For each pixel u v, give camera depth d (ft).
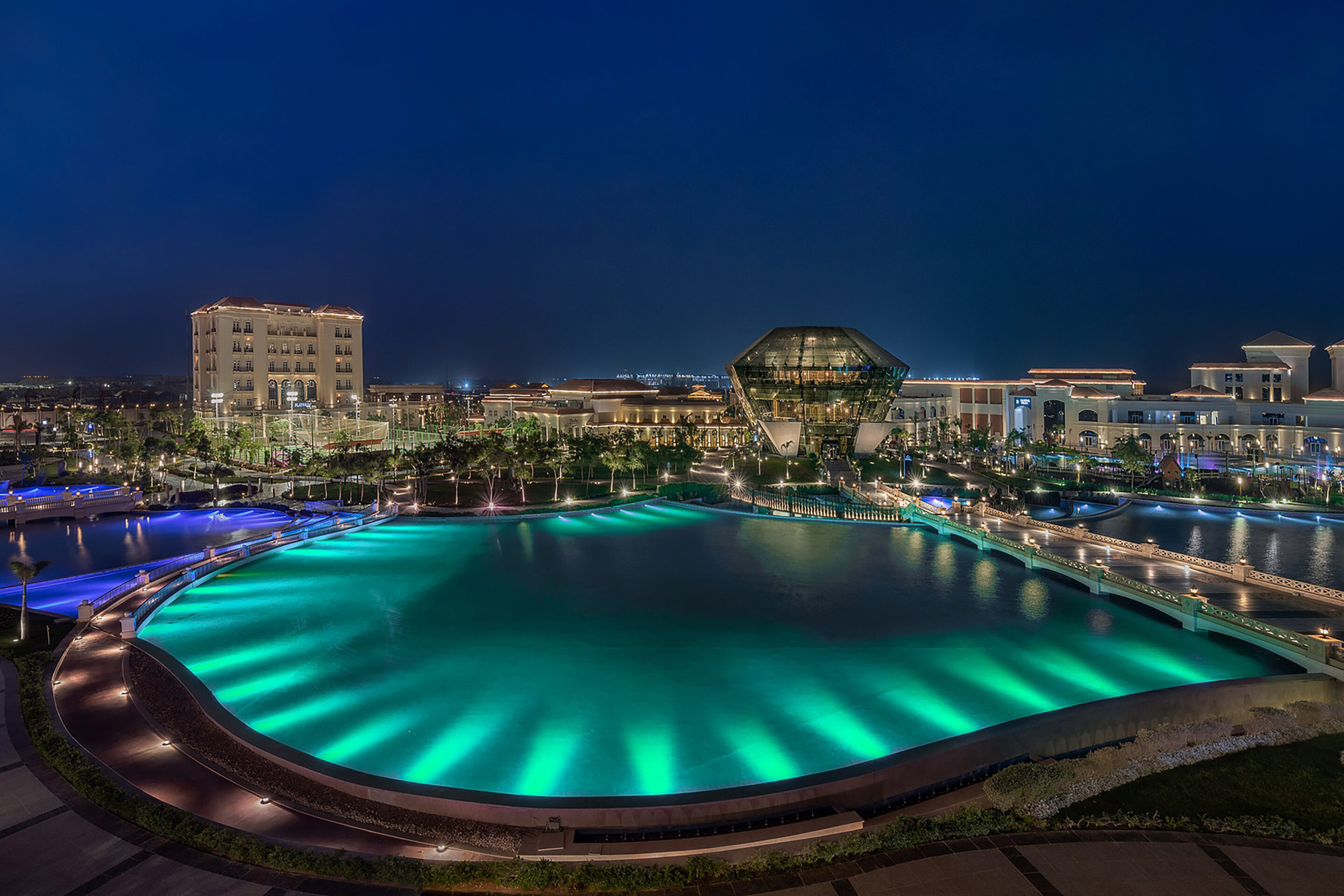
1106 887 61.82
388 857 64.75
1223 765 83.20
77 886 61.31
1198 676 115.34
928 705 105.70
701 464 418.51
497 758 90.02
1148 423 462.19
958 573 177.47
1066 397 499.92
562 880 62.13
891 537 220.02
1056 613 146.30
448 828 73.15
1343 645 104.27
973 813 71.56
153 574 160.97
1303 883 62.69
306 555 194.49
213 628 135.54
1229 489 326.24
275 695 107.34
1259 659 121.49
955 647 127.75
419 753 91.09
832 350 431.84
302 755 85.92
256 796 78.13
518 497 298.35
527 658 122.01
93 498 252.62
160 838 67.97
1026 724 88.12
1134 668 118.62
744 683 112.68
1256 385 490.90
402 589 161.89
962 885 62.08
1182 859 65.82
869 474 384.88
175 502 276.62
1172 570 169.99
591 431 492.95
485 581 168.86
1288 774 81.35
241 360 479.41
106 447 417.08
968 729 98.53
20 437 427.74
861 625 139.23
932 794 82.07
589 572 177.99
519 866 63.21
